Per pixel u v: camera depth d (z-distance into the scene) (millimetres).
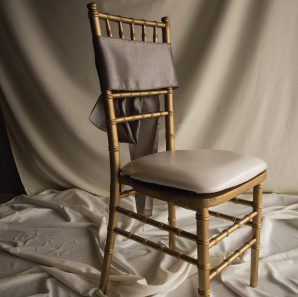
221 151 955
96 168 1901
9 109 1869
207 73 1634
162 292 967
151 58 981
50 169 1953
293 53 1596
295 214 1485
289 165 1729
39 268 1127
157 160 867
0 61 1785
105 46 857
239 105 1685
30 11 1690
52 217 1653
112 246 969
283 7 1544
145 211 1131
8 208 1746
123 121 936
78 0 1651
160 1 1593
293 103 1656
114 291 1006
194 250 1174
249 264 1098
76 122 1819
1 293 1017
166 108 1097
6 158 2064
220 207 1662
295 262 1104
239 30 1593
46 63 1747
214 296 975
